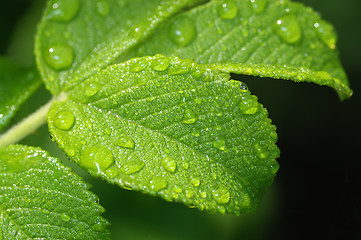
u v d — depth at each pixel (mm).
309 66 191
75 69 191
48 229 177
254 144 179
